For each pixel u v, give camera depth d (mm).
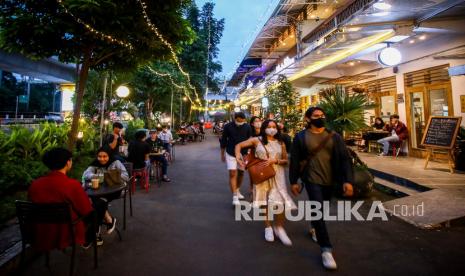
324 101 6566
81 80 5793
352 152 6074
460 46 7461
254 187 3930
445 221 4254
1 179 5340
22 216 2850
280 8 14398
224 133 5625
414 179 6199
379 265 3186
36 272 3156
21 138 7082
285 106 12789
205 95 31641
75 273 3098
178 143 19734
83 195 3037
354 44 7809
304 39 16359
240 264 3242
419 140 9281
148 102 18344
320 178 3406
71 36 5227
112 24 4699
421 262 3246
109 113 11414
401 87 9805
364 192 5660
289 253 3494
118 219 4738
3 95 48062
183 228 4328
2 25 4801
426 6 6020
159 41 5703
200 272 3082
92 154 10547
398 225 4336
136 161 6570
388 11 6289
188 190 6734
